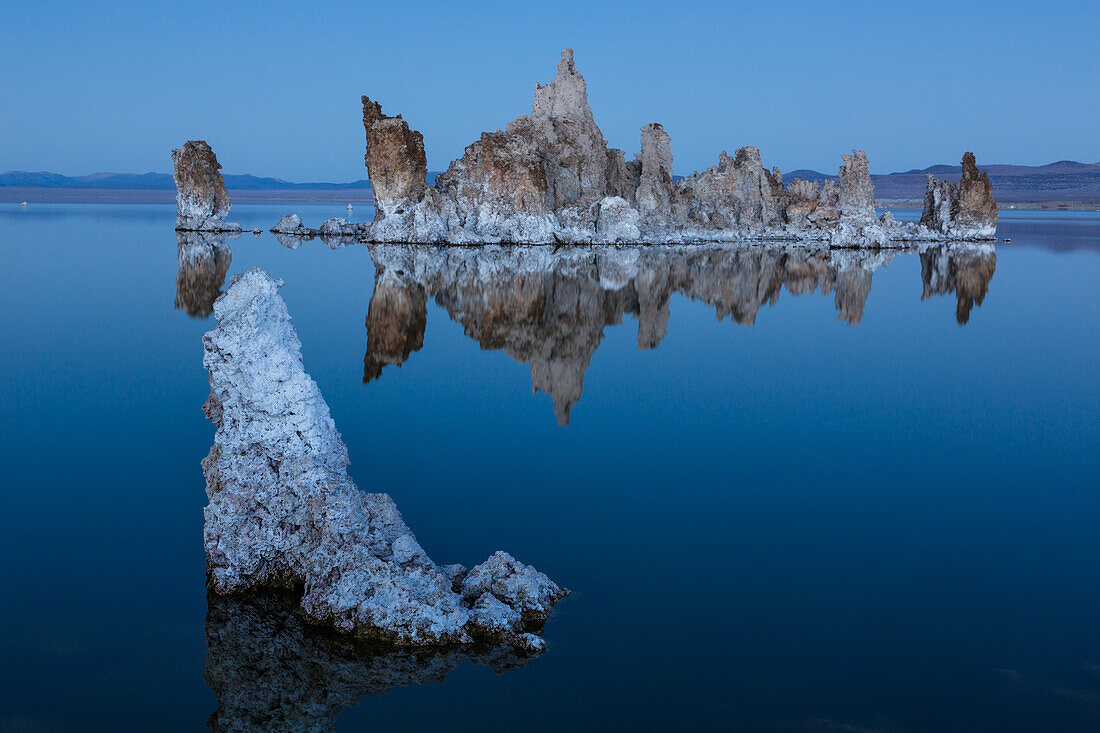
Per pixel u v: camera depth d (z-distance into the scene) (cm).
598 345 3253
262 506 1168
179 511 1463
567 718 912
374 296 4503
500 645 1050
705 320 3984
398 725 899
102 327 3262
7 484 1577
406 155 8350
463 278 5466
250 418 1179
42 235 8488
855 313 4275
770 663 1024
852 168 10494
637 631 1096
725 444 1933
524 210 8575
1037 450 1923
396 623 1056
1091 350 3225
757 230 10650
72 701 934
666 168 9838
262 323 1189
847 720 918
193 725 902
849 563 1310
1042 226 15238
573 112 9025
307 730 892
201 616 1107
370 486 1600
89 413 2055
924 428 2100
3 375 2427
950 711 933
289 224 9569
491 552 1316
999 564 1316
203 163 9519
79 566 1251
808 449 1906
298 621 1091
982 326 3844
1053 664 1033
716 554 1333
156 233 9088
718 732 891
